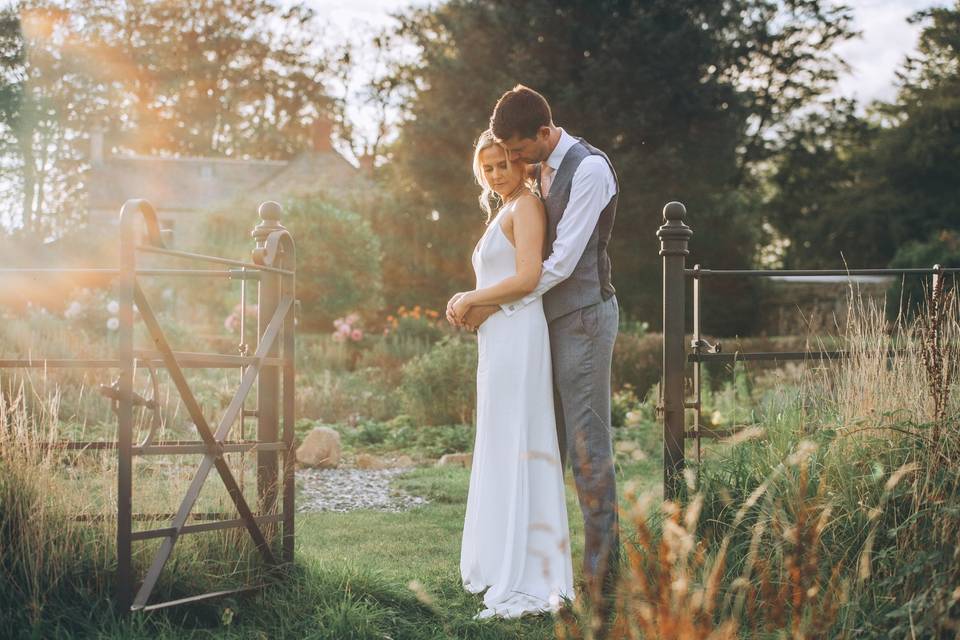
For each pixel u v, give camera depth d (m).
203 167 38.22
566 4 22.42
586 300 3.00
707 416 6.64
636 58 21.86
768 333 22.50
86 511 2.80
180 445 2.62
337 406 9.45
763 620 2.30
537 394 3.05
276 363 3.09
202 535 2.93
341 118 39.47
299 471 6.46
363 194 25.98
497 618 2.79
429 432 8.04
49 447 2.81
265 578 2.89
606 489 2.95
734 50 26.38
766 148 30.05
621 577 2.57
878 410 2.96
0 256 25.98
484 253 3.13
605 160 3.04
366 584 2.89
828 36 28.70
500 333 3.05
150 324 2.49
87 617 2.47
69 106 35.12
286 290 3.16
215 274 3.34
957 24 27.97
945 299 3.14
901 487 2.65
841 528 2.69
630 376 10.72
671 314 3.39
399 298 24.08
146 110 39.03
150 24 37.28
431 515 4.80
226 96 39.06
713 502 3.06
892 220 27.78
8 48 33.44
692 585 2.13
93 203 35.88
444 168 23.19
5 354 7.84
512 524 2.99
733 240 22.94
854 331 3.38
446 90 23.45
